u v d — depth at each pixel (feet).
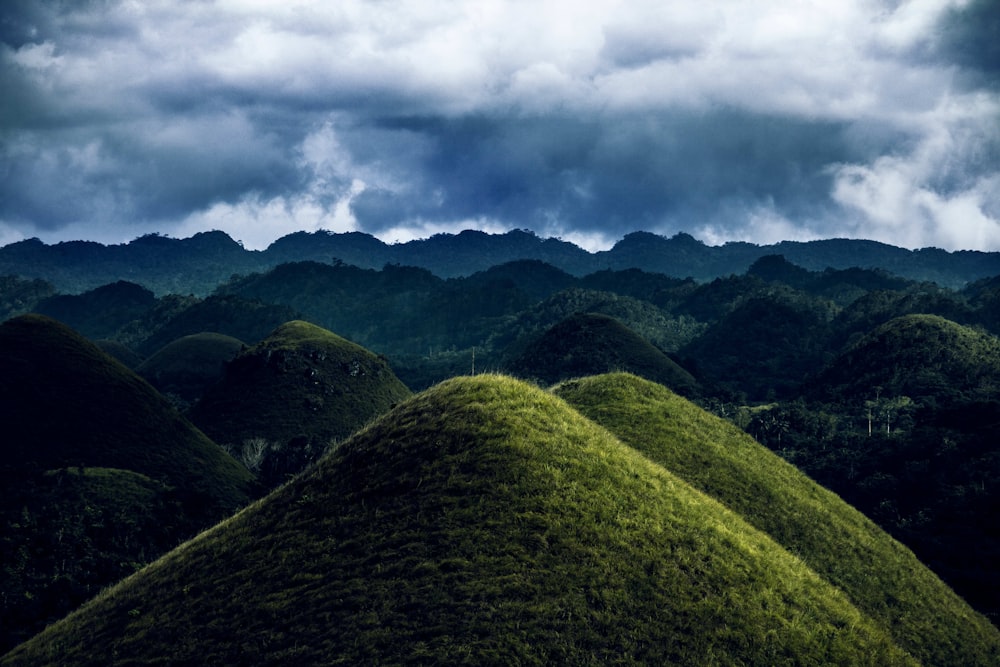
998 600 281.13
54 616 209.56
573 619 96.99
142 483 367.66
